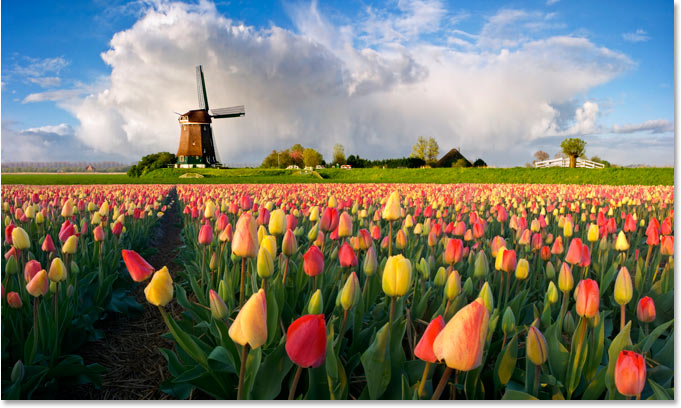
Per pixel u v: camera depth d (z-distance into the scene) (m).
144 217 9.23
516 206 10.50
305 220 7.27
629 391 1.73
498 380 2.35
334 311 3.08
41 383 3.00
